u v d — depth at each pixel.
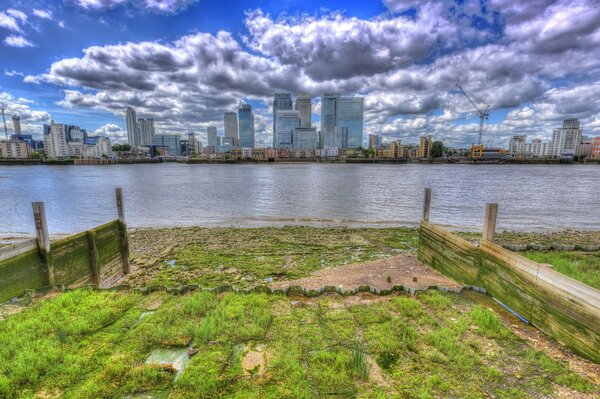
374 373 4.54
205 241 16.77
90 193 42.44
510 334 5.73
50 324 5.82
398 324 5.95
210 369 4.59
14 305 6.91
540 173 89.44
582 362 4.91
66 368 4.60
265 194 40.94
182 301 7.11
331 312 6.57
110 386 4.29
